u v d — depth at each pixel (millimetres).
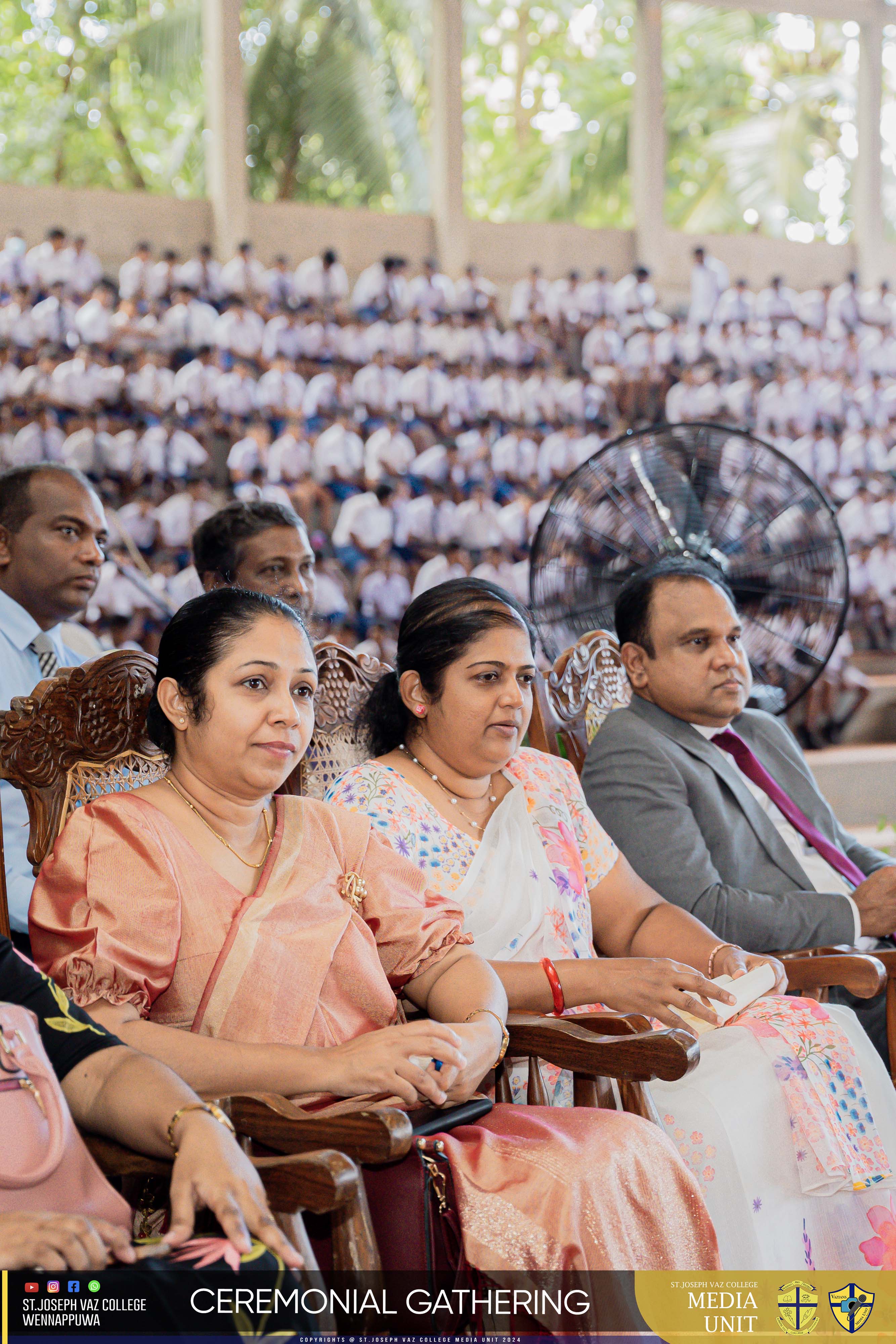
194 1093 1056
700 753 2117
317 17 8016
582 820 1822
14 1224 901
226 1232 931
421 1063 1228
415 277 7504
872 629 7809
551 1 8852
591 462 2332
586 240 7871
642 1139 1240
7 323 6430
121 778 1476
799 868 2096
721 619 2109
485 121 8883
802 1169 1498
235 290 6840
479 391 7328
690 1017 1597
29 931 1242
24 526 2297
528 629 1690
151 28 7770
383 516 6969
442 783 1695
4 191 6609
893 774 6160
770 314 7902
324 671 1822
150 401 6609
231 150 6973
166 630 1343
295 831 1359
